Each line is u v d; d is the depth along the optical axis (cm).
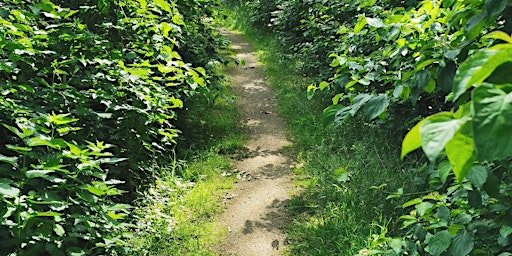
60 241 330
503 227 236
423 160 512
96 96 409
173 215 481
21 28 352
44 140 296
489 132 73
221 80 712
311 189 539
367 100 216
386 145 569
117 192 348
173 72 543
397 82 244
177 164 579
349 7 677
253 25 1517
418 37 276
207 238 454
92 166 328
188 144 670
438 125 82
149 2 520
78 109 384
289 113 806
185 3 675
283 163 630
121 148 468
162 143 584
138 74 432
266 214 504
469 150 83
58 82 432
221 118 774
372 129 606
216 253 436
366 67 310
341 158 582
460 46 216
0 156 289
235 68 1090
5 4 400
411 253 290
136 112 445
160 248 425
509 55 83
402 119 538
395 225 426
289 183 570
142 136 465
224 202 529
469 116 81
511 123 73
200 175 580
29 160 360
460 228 249
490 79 90
